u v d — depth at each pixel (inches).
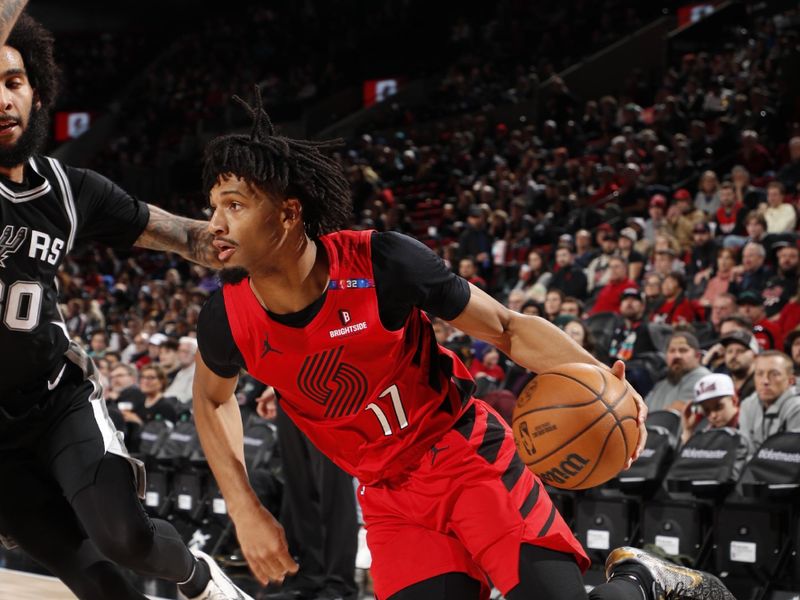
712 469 214.1
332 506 209.3
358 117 930.7
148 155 1011.9
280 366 98.3
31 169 111.5
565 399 96.5
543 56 849.5
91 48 1189.1
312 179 93.5
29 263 109.4
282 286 94.3
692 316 346.6
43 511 114.4
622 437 96.8
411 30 985.5
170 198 935.0
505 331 105.3
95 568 115.9
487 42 897.5
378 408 100.9
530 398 99.2
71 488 110.2
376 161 755.4
